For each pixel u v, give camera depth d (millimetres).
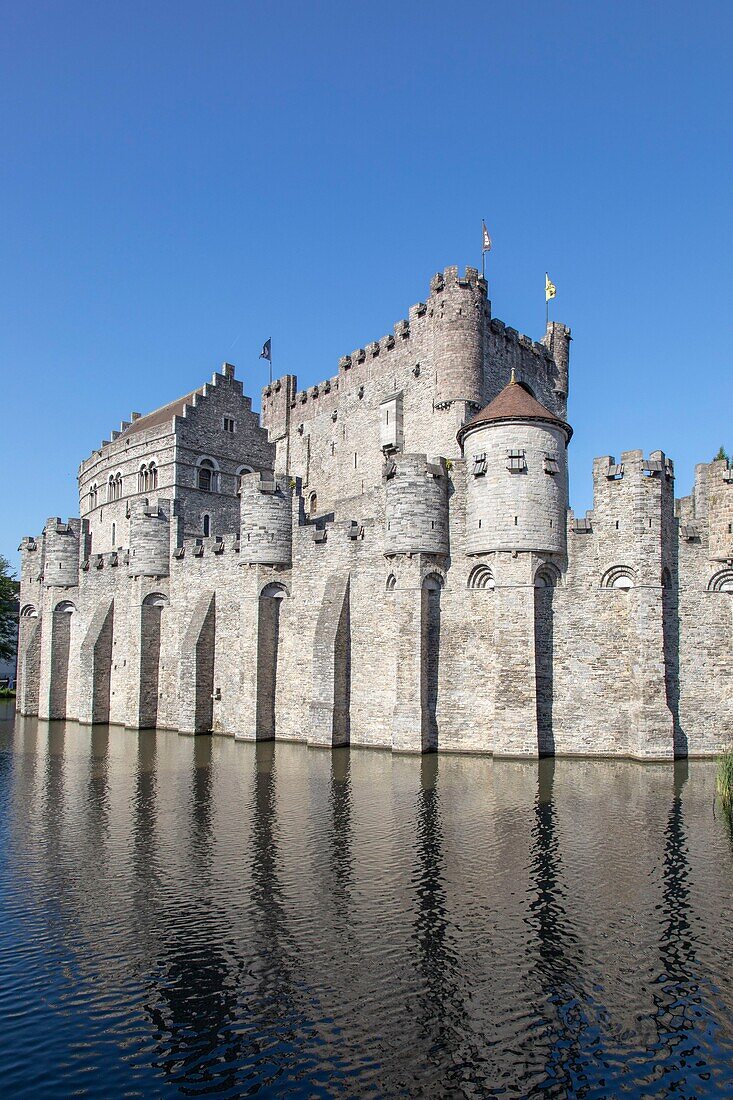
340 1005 15469
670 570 40625
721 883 21250
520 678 39438
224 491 75000
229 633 51938
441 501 43031
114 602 61344
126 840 25594
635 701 39188
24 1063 13781
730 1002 15477
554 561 40875
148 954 17578
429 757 40469
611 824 26672
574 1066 13609
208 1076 13422
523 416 40750
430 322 62031
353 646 45625
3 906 20234
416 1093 12938
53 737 51625
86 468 87125
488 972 16609
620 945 17750
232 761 40188
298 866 22828
